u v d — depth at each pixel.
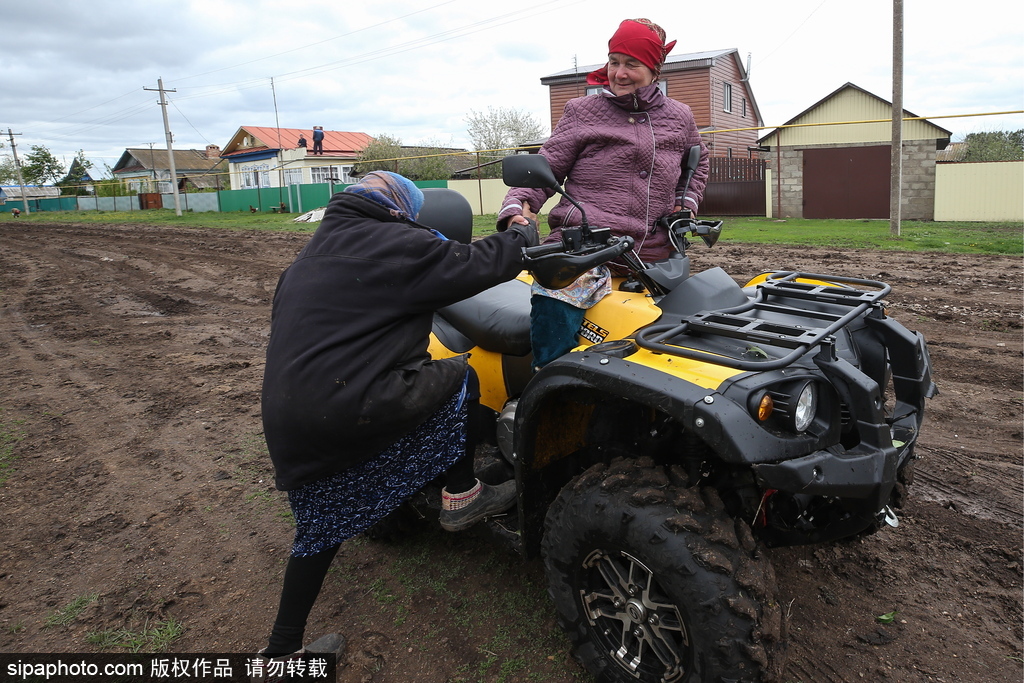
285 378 2.28
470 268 2.30
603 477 2.32
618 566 2.30
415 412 2.39
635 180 2.79
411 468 2.55
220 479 4.26
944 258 10.48
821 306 2.90
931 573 3.07
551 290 2.57
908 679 2.49
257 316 8.98
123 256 15.19
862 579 3.05
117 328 8.54
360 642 2.83
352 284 2.31
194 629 2.96
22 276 12.91
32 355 7.37
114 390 6.05
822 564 3.15
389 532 3.42
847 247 12.09
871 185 19.80
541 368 2.57
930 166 18.81
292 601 2.57
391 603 3.06
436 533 3.57
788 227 16.89
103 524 3.78
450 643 2.79
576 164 2.88
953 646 2.65
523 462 2.53
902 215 19.36
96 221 30.17
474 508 2.87
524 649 2.72
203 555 3.47
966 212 18.11
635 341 2.35
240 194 33.91
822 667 2.56
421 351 2.49
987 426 4.52
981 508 3.55
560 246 2.36
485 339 2.99
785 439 2.05
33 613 3.09
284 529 3.68
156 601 3.14
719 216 22.20
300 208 30.02
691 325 2.32
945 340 6.35
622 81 2.77
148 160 57.28
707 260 10.77
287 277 2.43
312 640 2.86
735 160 21.88
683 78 28.38
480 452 3.27
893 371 2.76
